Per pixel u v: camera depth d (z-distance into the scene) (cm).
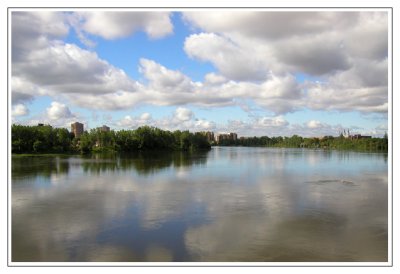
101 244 2294
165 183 4897
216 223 2738
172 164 8250
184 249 2188
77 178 5459
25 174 5997
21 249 2217
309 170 6769
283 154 14000
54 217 2959
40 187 4550
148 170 6756
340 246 2233
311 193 4038
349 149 19175
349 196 3850
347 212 3091
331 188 4412
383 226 2662
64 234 2503
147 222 2784
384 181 5084
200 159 10256
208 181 5100
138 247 2234
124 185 4706
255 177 5594
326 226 2656
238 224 2714
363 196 3850
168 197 3803
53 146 12862
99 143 14250
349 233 2492
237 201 3566
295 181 5084
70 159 9825
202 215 2986
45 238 2417
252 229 2581
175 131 17750
